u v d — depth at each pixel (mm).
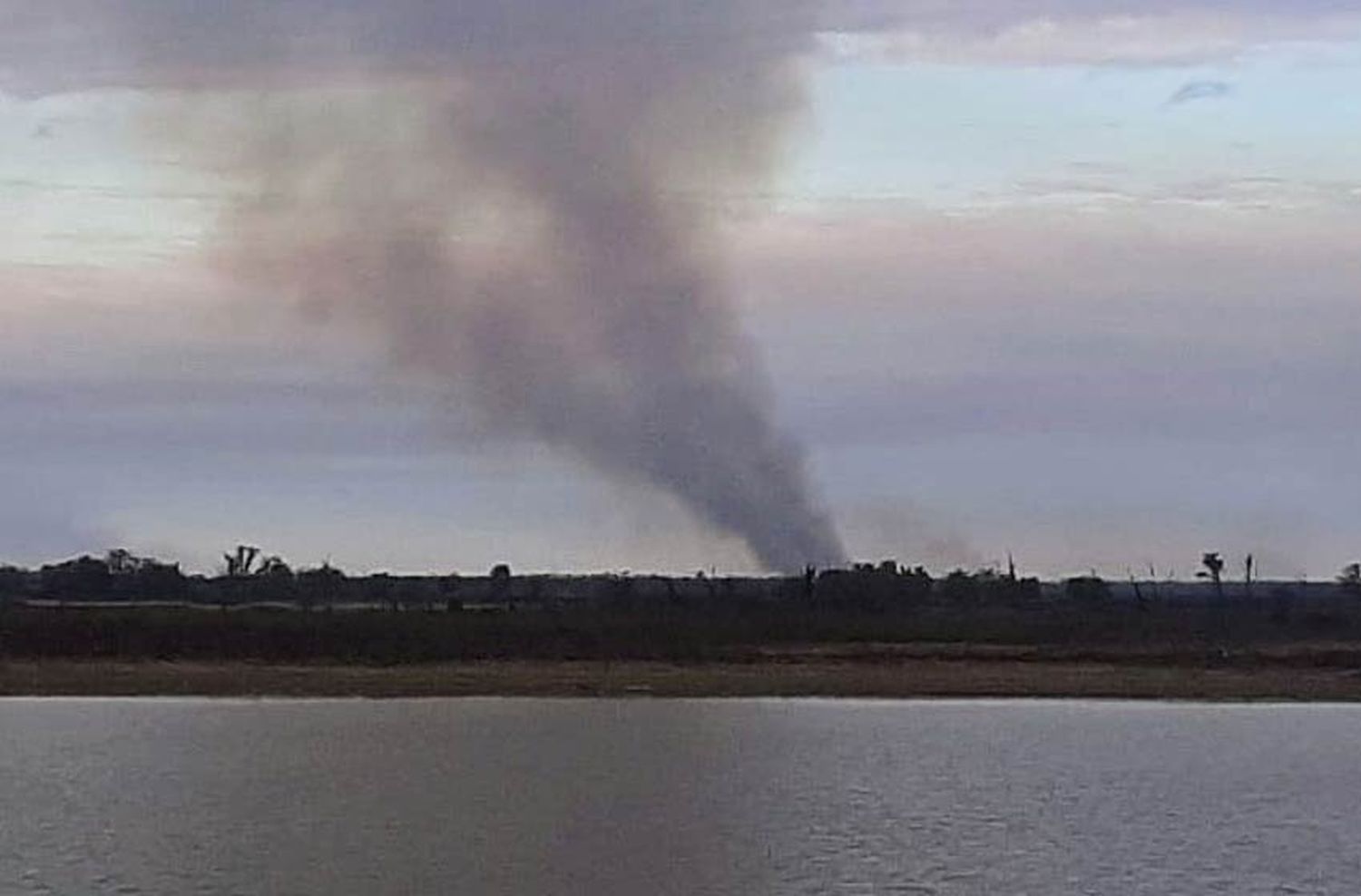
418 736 80625
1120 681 101312
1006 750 78875
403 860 54312
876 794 67062
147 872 52969
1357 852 56688
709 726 85250
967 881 52125
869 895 50219
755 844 56719
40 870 53281
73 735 81188
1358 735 85438
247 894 50250
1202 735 84688
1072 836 58906
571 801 65250
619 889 51000
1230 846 57594
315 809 63219
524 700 93500
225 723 85375
